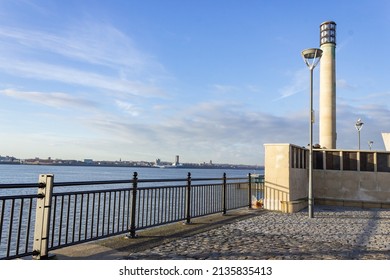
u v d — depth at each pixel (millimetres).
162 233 8453
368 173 17078
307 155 17781
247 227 9664
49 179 5793
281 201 14164
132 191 7895
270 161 14953
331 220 11656
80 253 6293
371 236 8594
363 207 16703
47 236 5762
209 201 11609
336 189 17562
